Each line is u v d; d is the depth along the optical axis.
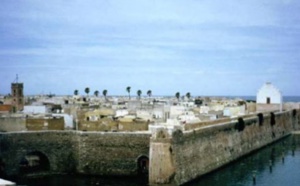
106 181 68.75
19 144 72.31
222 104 147.88
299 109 154.75
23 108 104.50
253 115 107.88
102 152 73.62
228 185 66.00
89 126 82.44
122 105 137.25
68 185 65.75
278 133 128.62
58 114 89.62
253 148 102.44
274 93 142.25
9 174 71.19
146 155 71.81
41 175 72.25
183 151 65.31
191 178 67.44
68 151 75.25
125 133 72.81
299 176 73.25
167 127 62.03
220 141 81.44
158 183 60.66
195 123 74.94
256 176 73.19
